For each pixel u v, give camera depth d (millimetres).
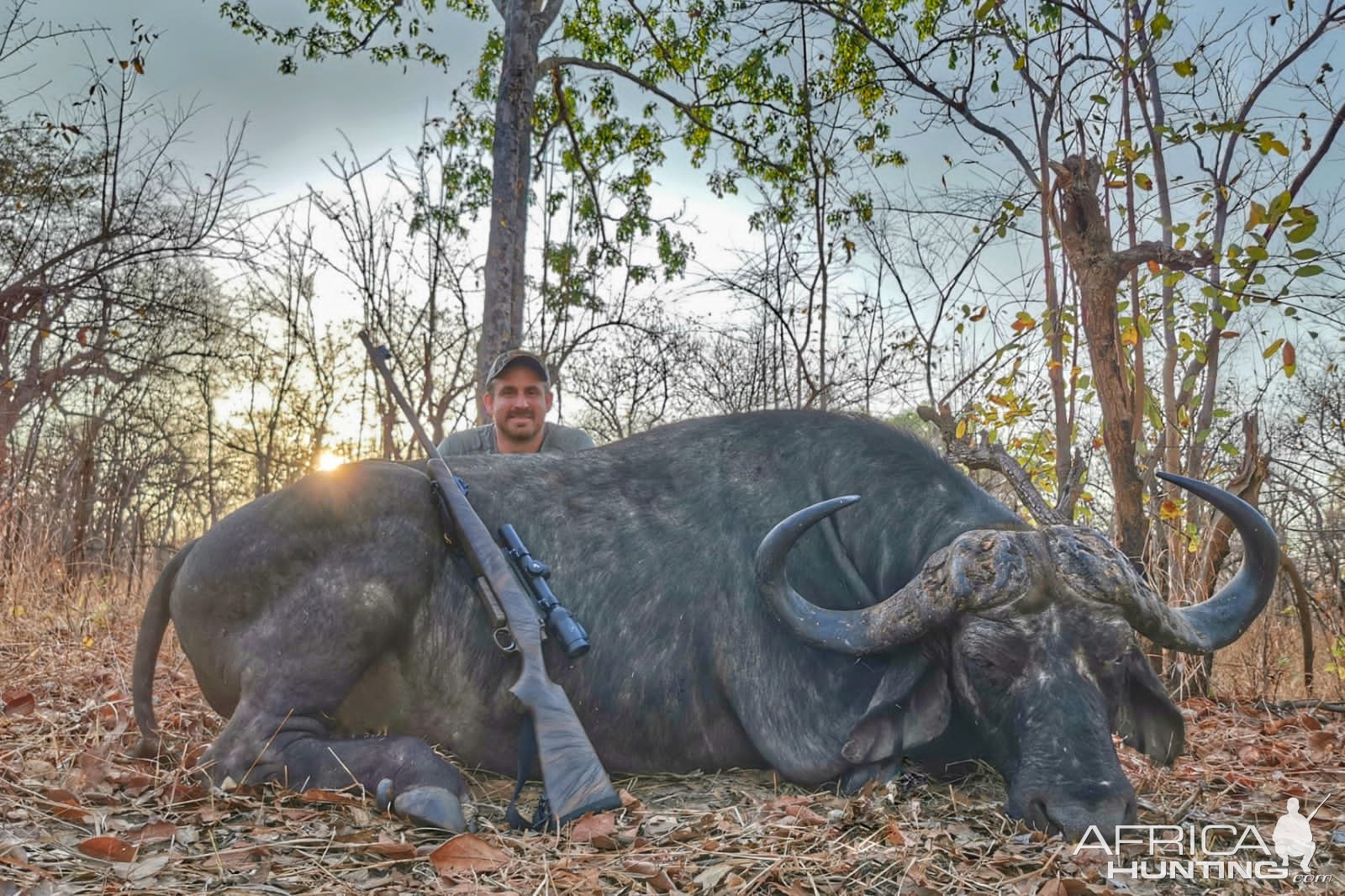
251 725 4316
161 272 12477
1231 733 5883
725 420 5277
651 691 4656
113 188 10922
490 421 11828
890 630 4250
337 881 3271
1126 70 6879
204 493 14438
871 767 4398
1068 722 3871
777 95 13977
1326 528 9398
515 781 4629
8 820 3605
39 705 5367
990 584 4043
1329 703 6715
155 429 13766
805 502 5004
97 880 3186
